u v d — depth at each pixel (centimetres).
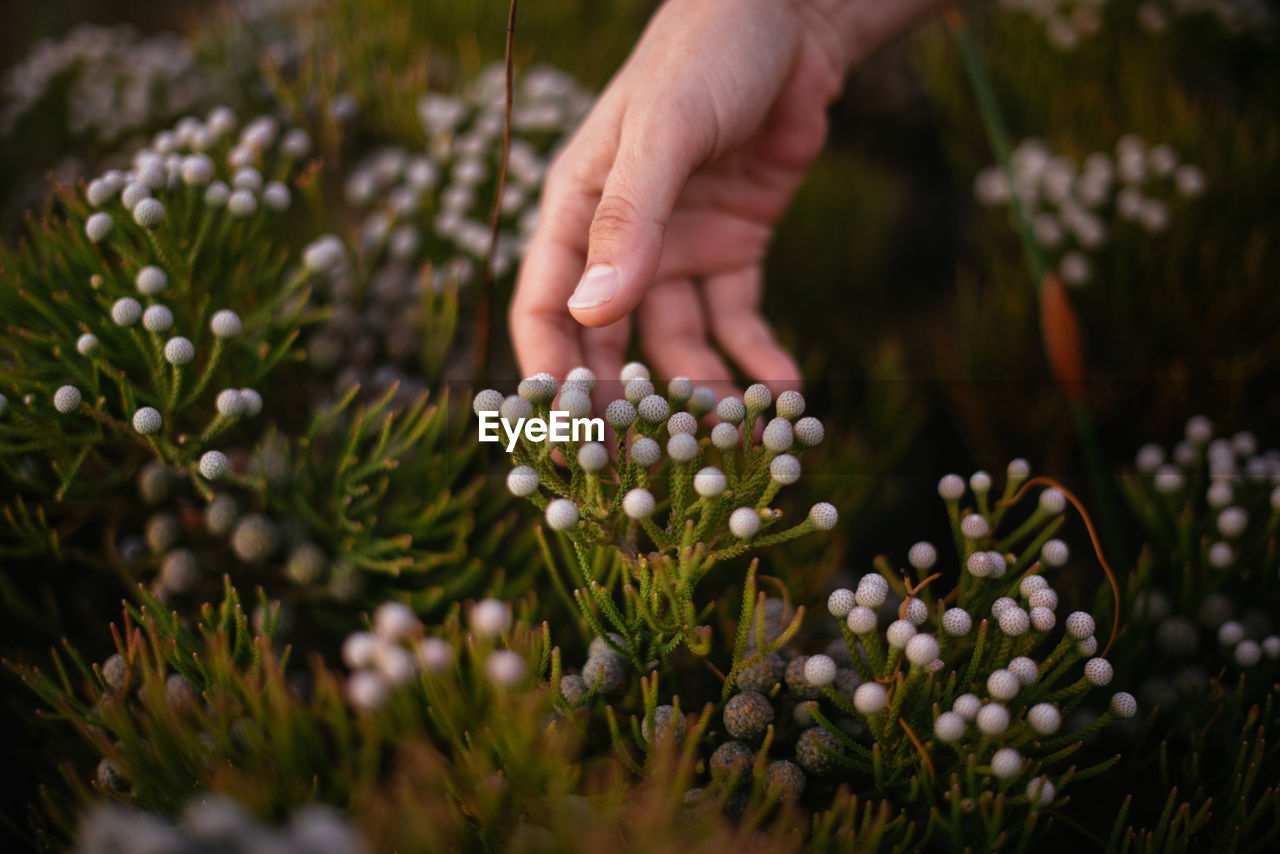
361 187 54
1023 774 37
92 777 41
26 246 43
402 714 35
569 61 72
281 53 62
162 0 94
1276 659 42
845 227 68
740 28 46
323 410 45
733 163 50
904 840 36
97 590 46
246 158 45
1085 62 70
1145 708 41
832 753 37
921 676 37
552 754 34
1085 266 56
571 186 45
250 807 34
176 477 42
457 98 61
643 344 51
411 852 34
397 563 41
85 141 66
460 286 52
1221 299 54
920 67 75
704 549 37
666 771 35
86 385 41
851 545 52
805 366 62
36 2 89
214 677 37
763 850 35
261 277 45
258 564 42
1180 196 56
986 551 39
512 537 46
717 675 40
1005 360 57
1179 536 45
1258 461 44
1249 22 68
